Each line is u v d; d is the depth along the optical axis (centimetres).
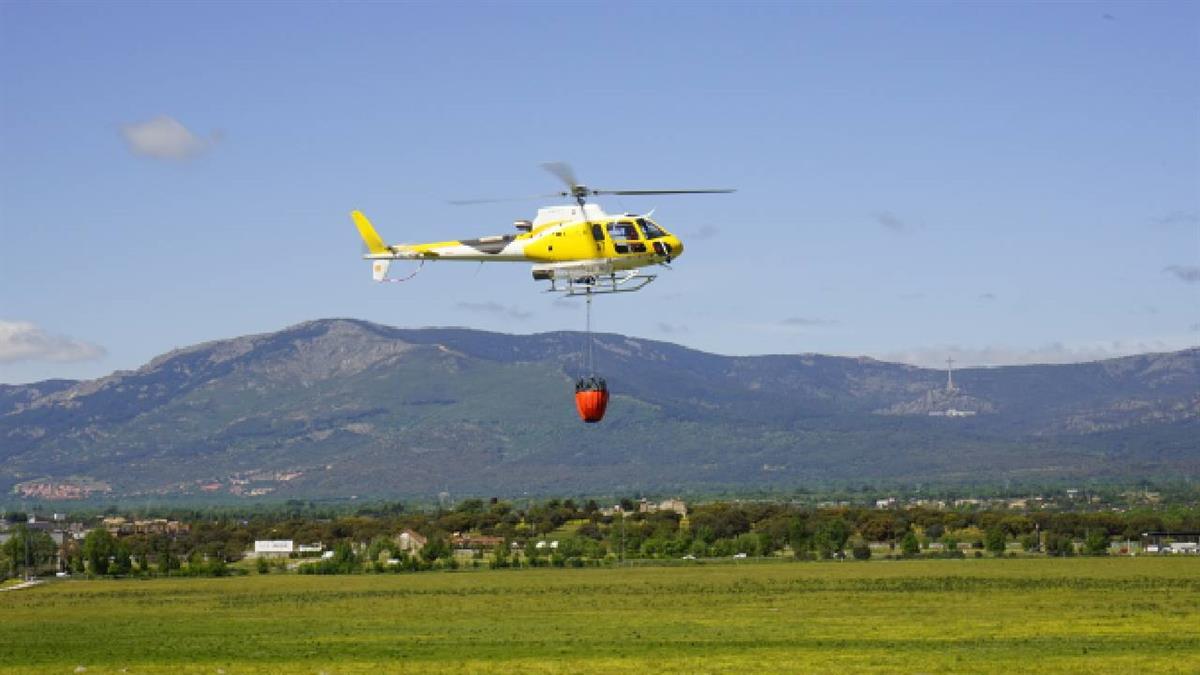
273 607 13550
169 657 8969
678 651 8706
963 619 10731
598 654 8606
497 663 8156
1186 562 18438
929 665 7762
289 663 8425
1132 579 15088
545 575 17975
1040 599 12631
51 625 11875
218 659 8762
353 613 12575
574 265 7419
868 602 12656
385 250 8000
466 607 12950
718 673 7525
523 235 7612
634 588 15038
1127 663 7762
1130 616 10775
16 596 16062
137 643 10038
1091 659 7962
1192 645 8675
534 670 7788
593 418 6975
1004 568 17525
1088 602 12206
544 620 11362
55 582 18850
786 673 7469
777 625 10500
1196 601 12162
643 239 7394
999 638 9250
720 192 6850
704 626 10538
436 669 7912
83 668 8319
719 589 14638
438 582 16938
